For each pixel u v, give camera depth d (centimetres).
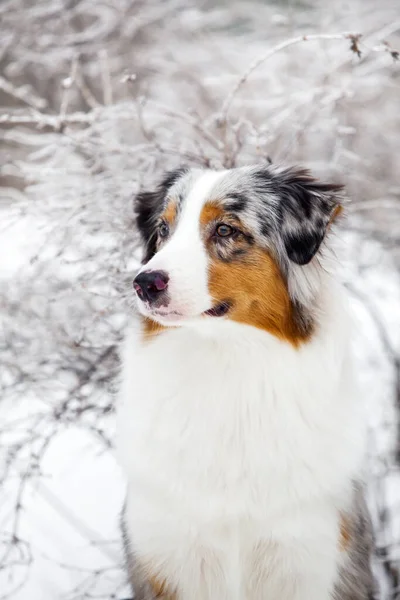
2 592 409
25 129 913
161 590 342
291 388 315
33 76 1038
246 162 484
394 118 859
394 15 899
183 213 328
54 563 433
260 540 325
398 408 481
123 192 438
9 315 448
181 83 946
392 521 454
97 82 977
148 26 1011
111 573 423
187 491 319
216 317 310
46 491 488
